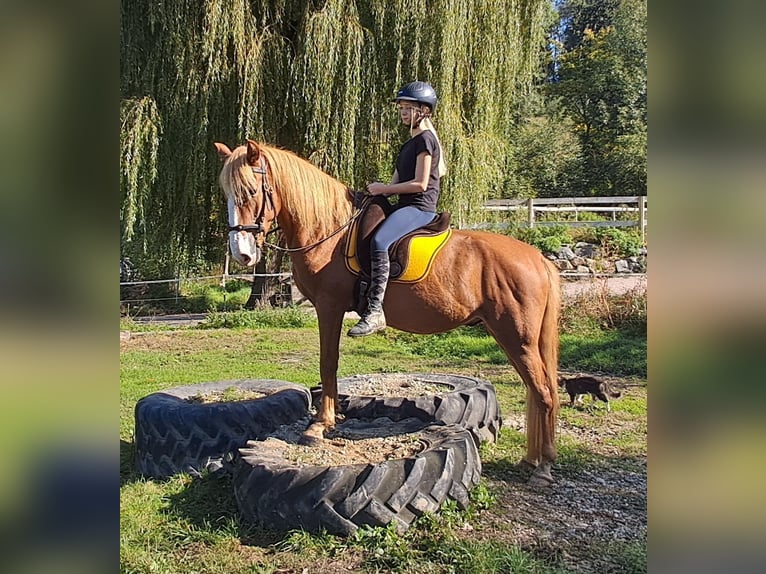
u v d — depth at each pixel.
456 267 3.71
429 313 3.73
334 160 9.95
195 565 2.96
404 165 3.78
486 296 3.74
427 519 3.18
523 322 3.74
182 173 10.24
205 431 4.05
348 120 9.75
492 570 2.83
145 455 4.17
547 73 33.25
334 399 3.89
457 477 3.38
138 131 9.47
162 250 11.41
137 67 9.73
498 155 11.15
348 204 3.83
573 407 5.68
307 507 3.15
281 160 3.67
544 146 29.70
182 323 11.61
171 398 4.48
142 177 9.77
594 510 3.51
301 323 11.02
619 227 15.74
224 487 3.80
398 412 4.36
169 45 9.45
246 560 3.00
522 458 4.30
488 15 10.16
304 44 9.39
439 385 4.95
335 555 2.99
